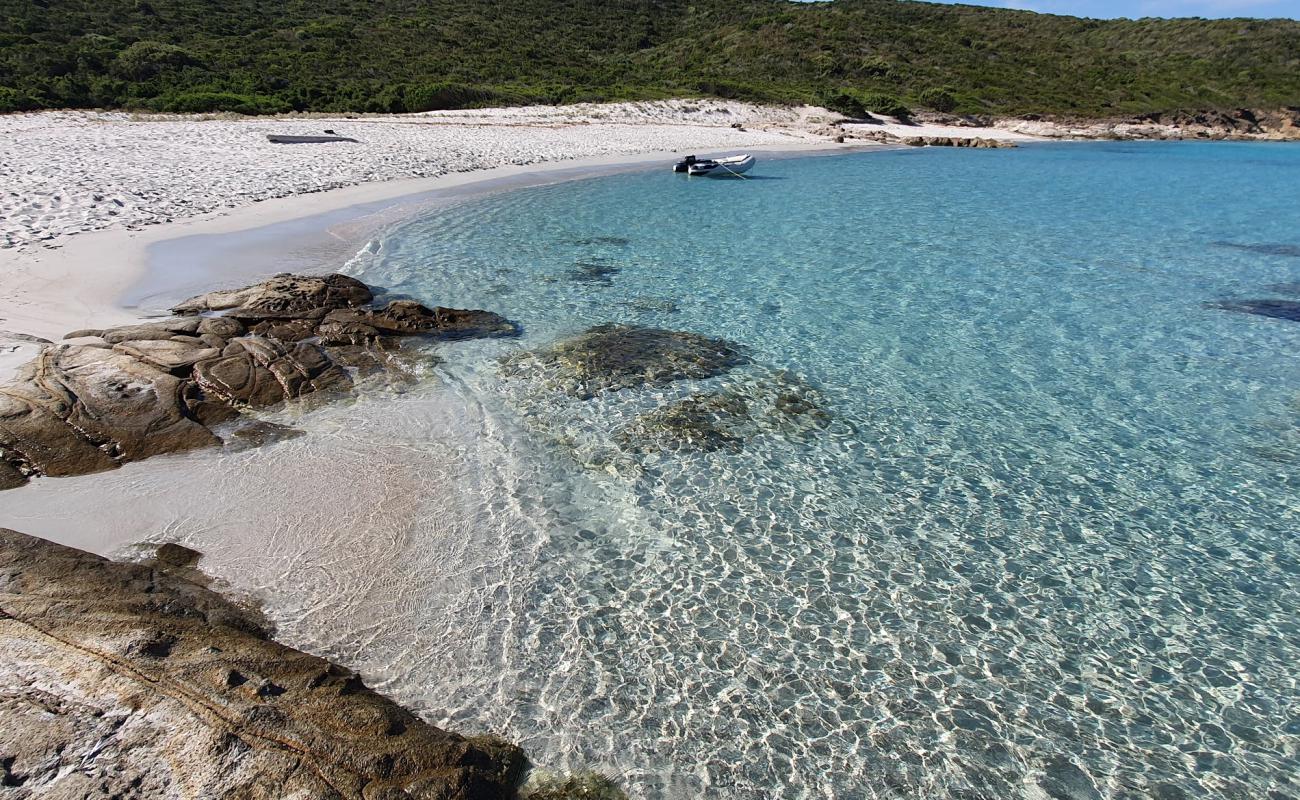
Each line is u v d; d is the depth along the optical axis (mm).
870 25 80688
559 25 71938
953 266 19281
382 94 46344
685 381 11898
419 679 6195
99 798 4191
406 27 62125
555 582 7438
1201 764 5754
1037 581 7746
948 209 27734
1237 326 15117
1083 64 78125
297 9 60594
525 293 16031
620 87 57656
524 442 9977
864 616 7168
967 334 14438
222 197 22312
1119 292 17344
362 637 6582
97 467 8711
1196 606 7453
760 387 11852
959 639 6930
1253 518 8883
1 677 4895
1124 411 11469
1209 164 46219
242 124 34375
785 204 28031
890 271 18641
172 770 4430
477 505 8602
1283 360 13422
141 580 6602
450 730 5703
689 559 7875
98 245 16422
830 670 6516
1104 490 9406
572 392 11375
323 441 9719
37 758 4363
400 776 4844
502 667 6387
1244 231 24547
